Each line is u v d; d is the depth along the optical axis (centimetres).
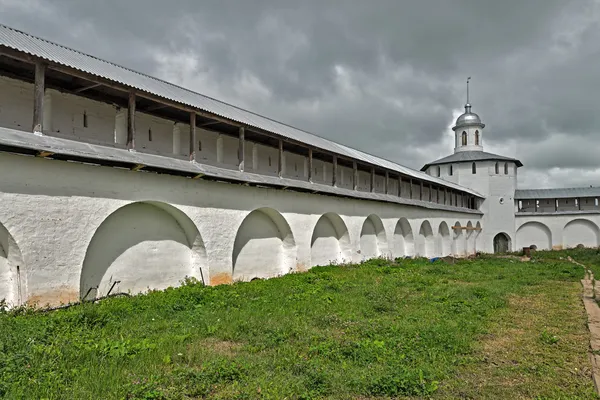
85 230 789
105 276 871
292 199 1391
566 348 614
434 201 2839
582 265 2091
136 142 1055
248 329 649
